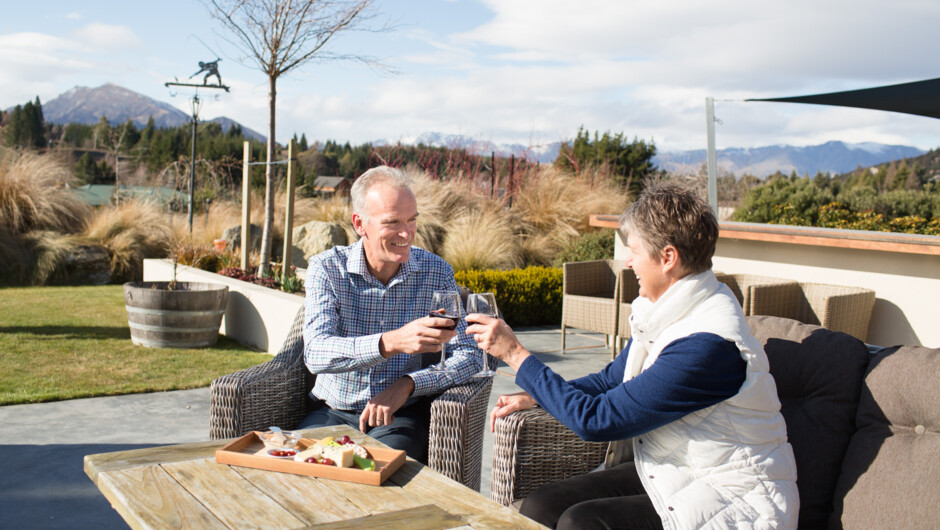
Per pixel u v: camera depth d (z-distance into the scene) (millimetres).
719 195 17641
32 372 4523
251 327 5707
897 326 4367
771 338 1962
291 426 2533
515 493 2033
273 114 7055
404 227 2324
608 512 1659
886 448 1623
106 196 11055
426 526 1340
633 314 1766
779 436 1638
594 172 12445
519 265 9617
